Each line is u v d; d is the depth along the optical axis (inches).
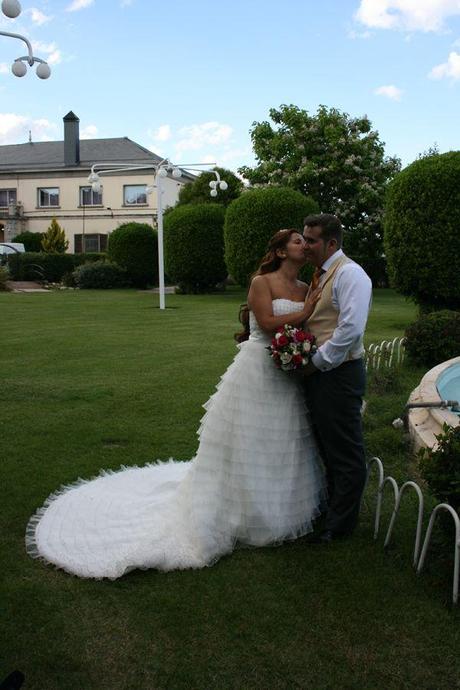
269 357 124.6
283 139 865.5
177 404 230.1
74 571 113.4
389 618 100.1
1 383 263.9
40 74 334.0
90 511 135.9
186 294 775.1
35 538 126.0
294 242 125.3
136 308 585.9
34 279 978.1
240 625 98.4
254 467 122.5
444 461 112.0
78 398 239.3
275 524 123.0
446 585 108.3
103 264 885.8
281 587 109.1
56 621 99.5
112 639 95.3
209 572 114.4
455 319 295.9
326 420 121.6
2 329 435.2
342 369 119.8
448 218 369.1
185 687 85.5
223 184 603.2
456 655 91.7
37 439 189.8
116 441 189.5
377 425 199.2
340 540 125.4
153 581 111.3
